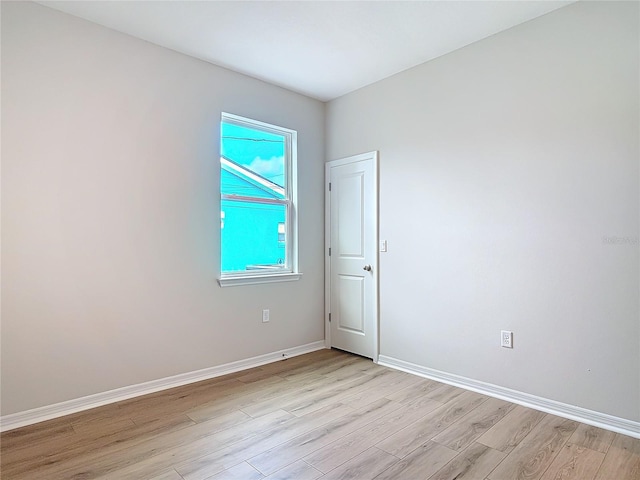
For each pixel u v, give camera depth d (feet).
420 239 10.84
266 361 12.00
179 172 10.07
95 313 8.73
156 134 9.68
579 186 8.04
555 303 8.36
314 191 13.46
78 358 8.50
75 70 8.48
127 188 9.20
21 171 7.82
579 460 6.55
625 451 6.81
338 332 13.34
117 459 6.61
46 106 8.11
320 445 7.04
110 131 8.95
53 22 8.21
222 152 11.51
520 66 8.87
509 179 9.06
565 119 8.22
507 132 9.10
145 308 9.49
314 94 13.08
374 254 12.01
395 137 11.50
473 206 9.70
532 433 7.47
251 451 6.85
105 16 8.51
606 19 7.70
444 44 9.77
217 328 10.86
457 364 10.01
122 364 9.13
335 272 13.41
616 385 7.57
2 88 7.62
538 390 8.59
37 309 8.00
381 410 8.51
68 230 8.37
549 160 8.44
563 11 8.23
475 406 8.71
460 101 9.96
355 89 12.64
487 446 7.00
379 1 7.95
